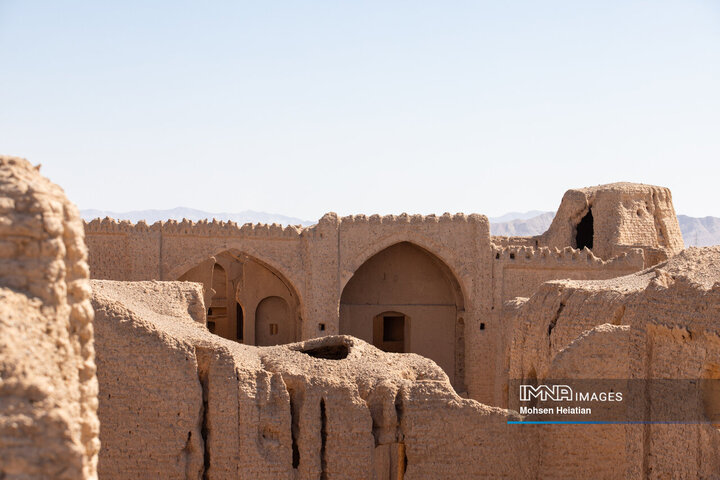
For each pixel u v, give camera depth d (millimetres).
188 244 45969
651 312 18234
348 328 50781
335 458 22891
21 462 8969
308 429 22844
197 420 22266
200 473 22219
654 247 49156
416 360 25547
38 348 9430
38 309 9633
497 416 22938
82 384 10070
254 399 22531
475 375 48281
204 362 22656
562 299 27516
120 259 45406
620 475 21438
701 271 24625
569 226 52469
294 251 47250
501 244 53281
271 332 51062
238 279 54875
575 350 21719
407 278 51156
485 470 22891
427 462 23109
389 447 30188
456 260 48312
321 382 23109
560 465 21531
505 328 39000
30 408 9086
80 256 10336
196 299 26797
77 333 10148
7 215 9672
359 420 22953
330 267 47281
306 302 47125
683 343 17031
